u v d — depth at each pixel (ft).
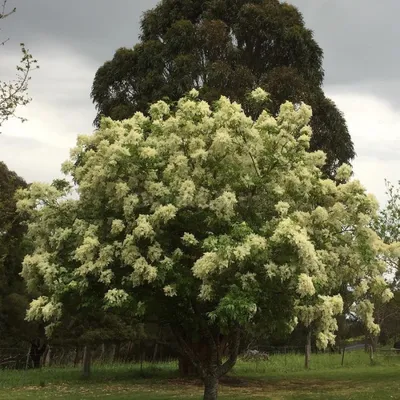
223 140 22.89
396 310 82.58
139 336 63.26
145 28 67.21
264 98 27.99
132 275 21.77
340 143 60.44
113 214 24.35
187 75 56.03
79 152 26.35
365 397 39.06
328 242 25.54
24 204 24.82
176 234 23.80
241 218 23.98
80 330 57.52
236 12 61.87
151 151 23.09
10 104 31.19
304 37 60.85
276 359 71.51
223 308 19.75
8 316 72.33
